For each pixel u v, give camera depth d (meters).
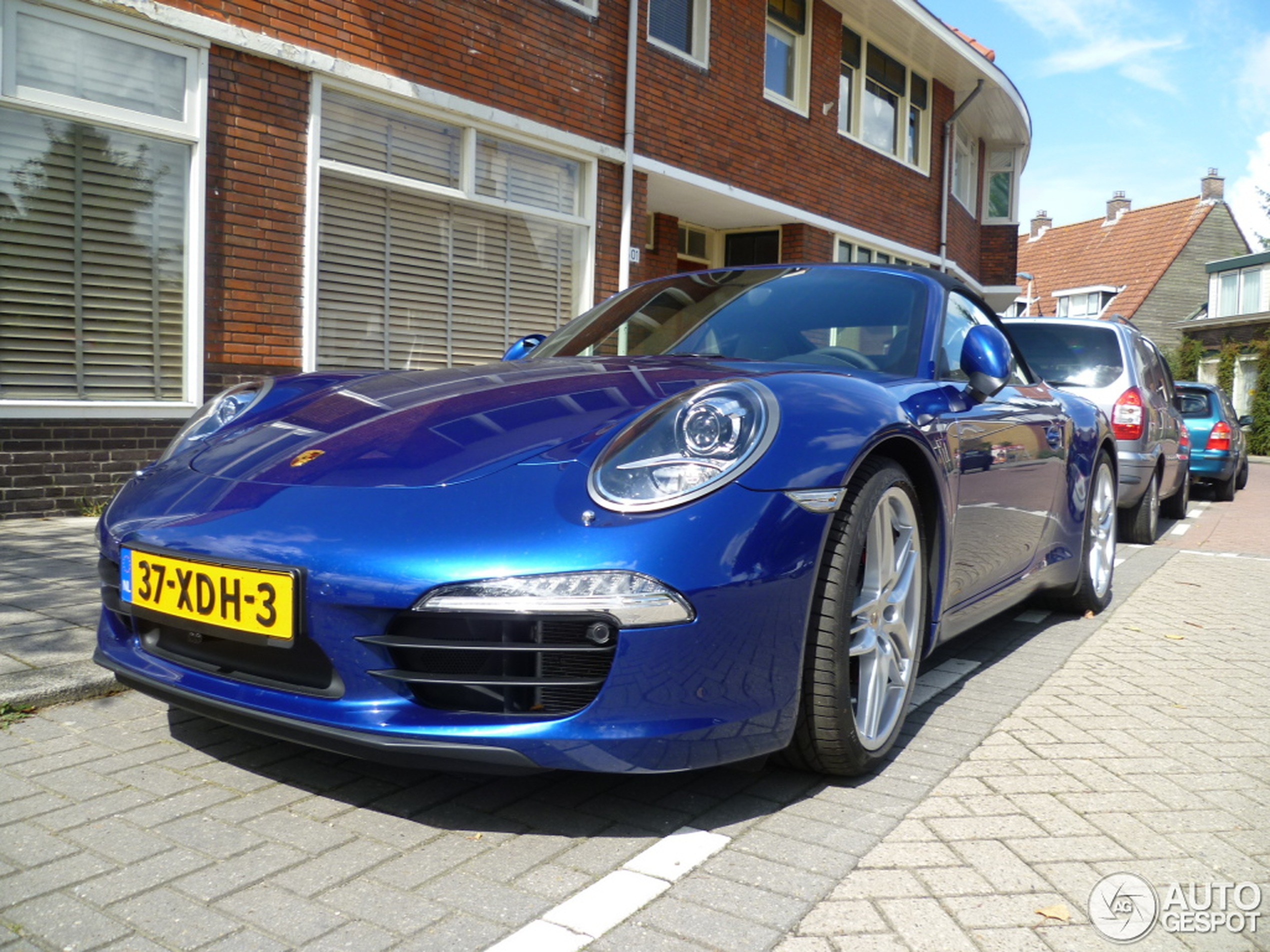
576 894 1.83
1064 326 7.35
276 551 2.04
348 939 1.66
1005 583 3.50
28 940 1.63
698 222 12.82
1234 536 8.31
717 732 2.02
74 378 6.01
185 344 6.46
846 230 13.45
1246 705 3.19
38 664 2.96
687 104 10.29
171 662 2.27
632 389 2.48
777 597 2.07
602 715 1.92
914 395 2.70
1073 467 4.07
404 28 7.44
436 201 7.99
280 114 6.75
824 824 2.16
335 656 1.99
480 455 2.19
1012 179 20.31
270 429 2.59
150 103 6.16
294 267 6.90
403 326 7.84
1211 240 38.03
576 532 1.95
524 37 8.39
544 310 9.00
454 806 2.21
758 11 11.25
